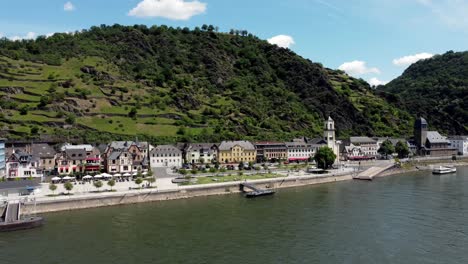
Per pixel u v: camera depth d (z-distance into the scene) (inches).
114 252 3528.5
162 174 7436.0
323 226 4293.8
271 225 4340.6
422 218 4581.7
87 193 5531.5
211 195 6127.0
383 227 4244.6
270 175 7490.2
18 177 6481.3
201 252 3531.0
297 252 3528.5
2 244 3730.3
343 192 6314.0
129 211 5014.8
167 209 5128.0
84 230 4170.8
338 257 3412.9
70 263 3287.4
